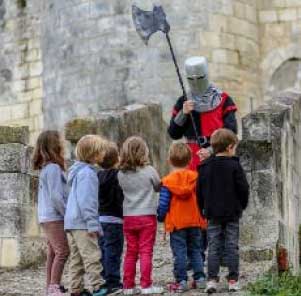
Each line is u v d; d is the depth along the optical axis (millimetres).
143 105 20203
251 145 14242
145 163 12391
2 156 15250
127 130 19141
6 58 28891
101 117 18344
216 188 12125
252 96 24156
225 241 12180
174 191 12297
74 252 11930
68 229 11797
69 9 24047
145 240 12250
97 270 11773
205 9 23188
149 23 13664
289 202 15484
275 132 14680
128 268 12281
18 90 28594
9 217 15141
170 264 14445
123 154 12359
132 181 12312
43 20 25359
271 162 14188
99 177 12555
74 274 11938
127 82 23047
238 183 12164
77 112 23828
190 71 13125
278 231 14148
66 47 24109
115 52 23203
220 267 13602
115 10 23281
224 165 12195
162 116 21531
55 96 24500
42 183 12297
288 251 14891
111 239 12453
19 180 15203
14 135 15320
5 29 28922
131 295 12188
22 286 13617
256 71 24469
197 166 12492
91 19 23578
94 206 11766
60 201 12164
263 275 12734
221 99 13281
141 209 12273
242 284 12469
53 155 12320
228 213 12062
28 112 28406
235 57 23719
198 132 13211
